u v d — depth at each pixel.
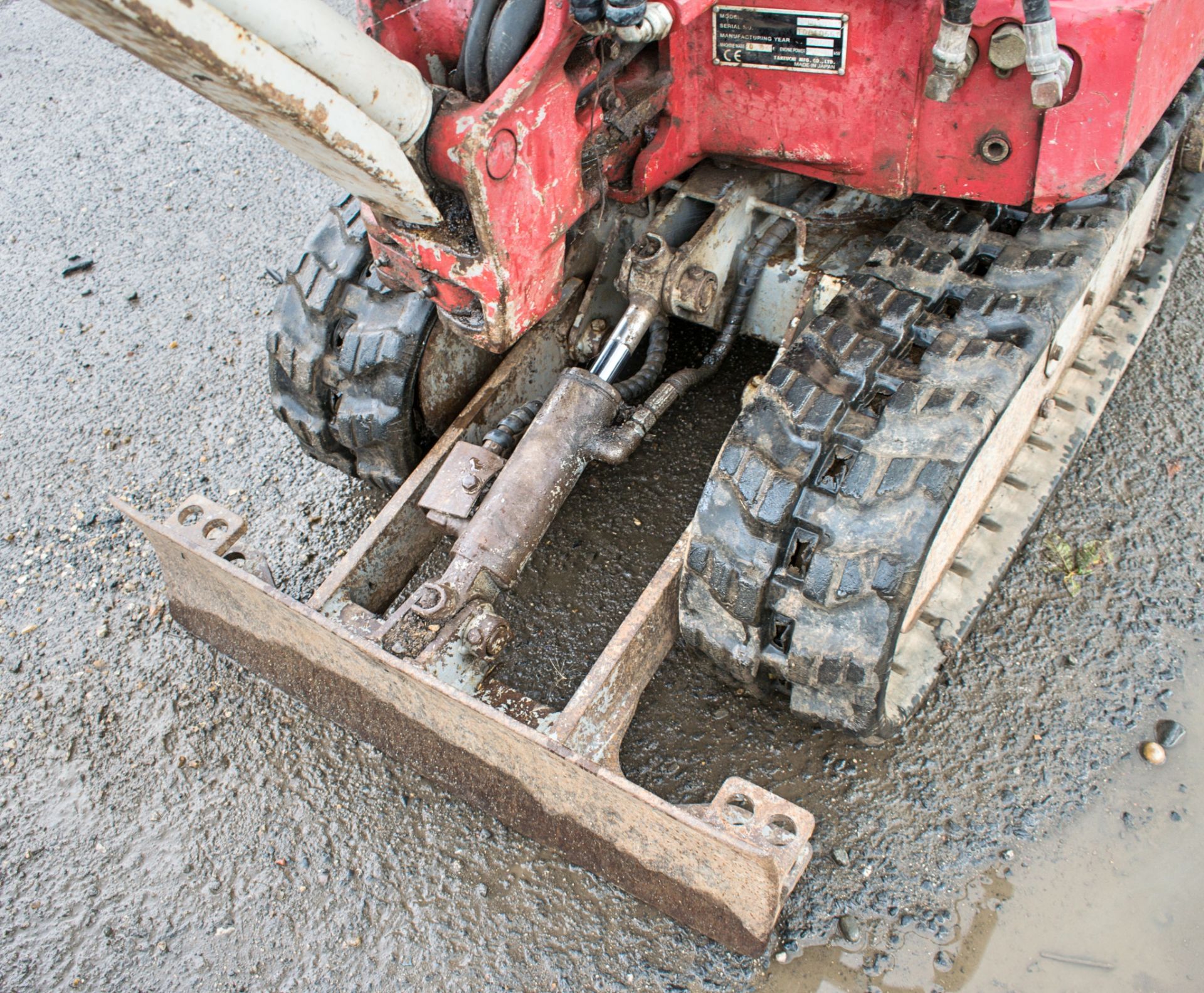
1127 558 3.09
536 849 2.62
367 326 2.71
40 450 3.78
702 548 2.31
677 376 2.87
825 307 2.56
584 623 3.09
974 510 2.67
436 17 2.26
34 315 4.32
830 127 2.60
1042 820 2.59
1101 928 2.39
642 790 2.12
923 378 2.27
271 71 1.68
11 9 6.32
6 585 3.36
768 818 2.17
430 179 2.16
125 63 5.80
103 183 4.97
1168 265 3.55
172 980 2.46
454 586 2.48
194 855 2.68
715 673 2.87
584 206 2.43
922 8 2.30
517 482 2.60
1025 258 2.47
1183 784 2.63
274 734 2.90
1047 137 2.37
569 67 2.22
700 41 2.59
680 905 2.36
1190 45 2.55
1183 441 3.36
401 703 2.51
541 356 3.01
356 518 3.46
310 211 4.72
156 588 3.31
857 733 2.45
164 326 4.22
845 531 2.16
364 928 2.51
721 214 2.82
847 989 2.33
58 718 3.00
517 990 2.38
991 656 2.90
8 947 2.54
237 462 3.67
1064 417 3.14
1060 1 2.25
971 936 2.40
